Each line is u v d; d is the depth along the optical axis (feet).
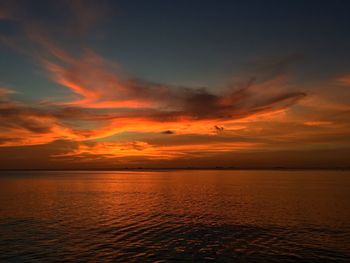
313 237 91.97
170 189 276.82
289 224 110.42
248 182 385.09
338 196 201.36
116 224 112.37
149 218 124.36
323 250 79.15
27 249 80.69
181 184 354.33
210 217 125.70
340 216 125.80
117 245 84.38
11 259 72.84
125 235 95.45
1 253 77.36
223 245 83.92
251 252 77.77
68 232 99.66
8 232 99.91
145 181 438.81
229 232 98.68
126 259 72.79
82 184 364.17
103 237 93.04
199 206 158.20
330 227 105.29
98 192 249.14
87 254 76.54
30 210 147.13
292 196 203.62
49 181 442.91
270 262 70.44
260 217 124.77
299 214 131.13
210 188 284.82
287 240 88.74
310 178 503.20
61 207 157.69
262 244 84.89
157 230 102.17
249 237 92.43
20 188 295.89
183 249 80.48
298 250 79.10
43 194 231.71
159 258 73.46
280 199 186.50
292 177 558.15
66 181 443.73
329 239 89.66
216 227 106.22
